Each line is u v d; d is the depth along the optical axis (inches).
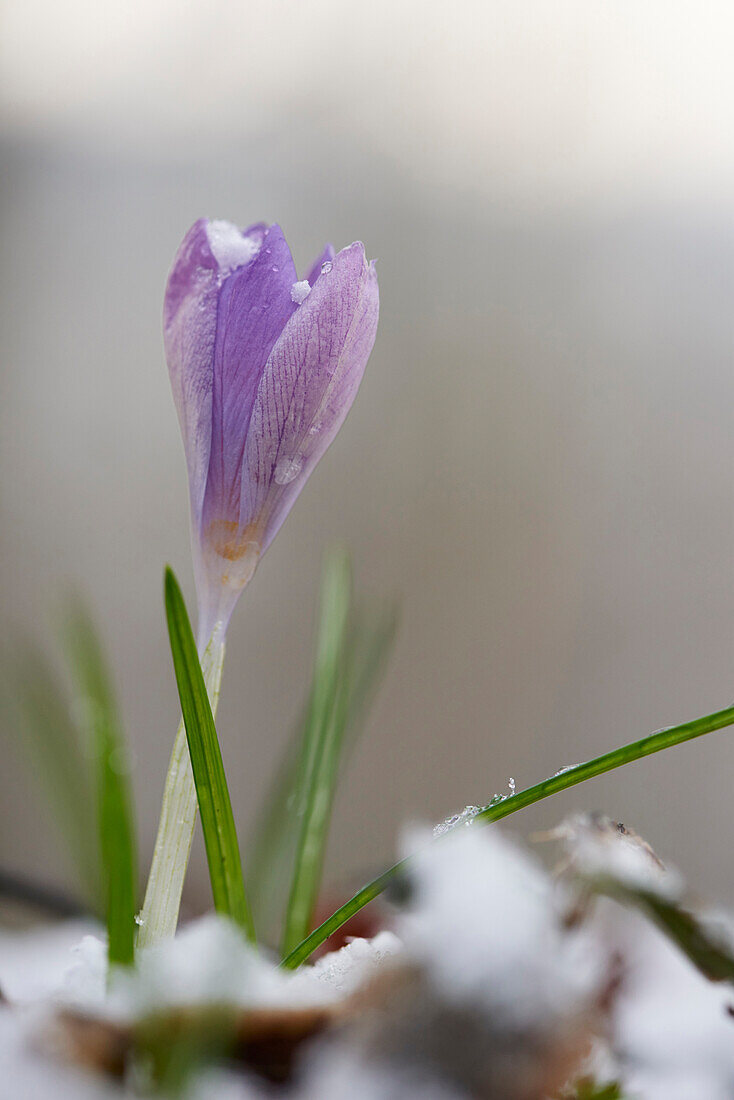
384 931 11.8
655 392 41.0
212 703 12.5
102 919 12.8
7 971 11.9
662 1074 11.2
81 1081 11.0
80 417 42.0
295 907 13.5
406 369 42.0
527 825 37.3
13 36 42.6
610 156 41.6
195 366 12.4
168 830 12.3
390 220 42.4
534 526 40.8
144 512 41.1
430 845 11.3
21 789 33.4
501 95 42.1
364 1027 11.0
